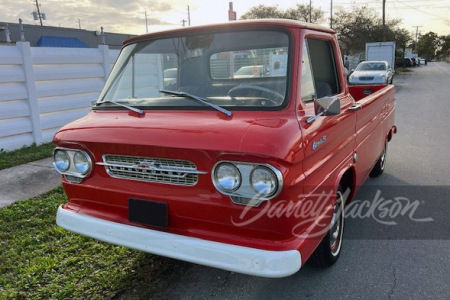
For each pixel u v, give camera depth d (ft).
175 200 8.45
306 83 9.70
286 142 7.61
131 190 9.03
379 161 18.35
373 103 14.88
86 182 9.73
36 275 10.85
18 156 22.09
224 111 8.98
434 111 41.78
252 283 10.66
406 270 11.10
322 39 10.84
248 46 9.90
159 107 9.89
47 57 24.47
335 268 11.31
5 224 13.89
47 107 25.02
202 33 10.66
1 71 21.99
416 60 200.64
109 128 9.25
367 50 101.81
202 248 8.11
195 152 7.93
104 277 10.76
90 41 99.30
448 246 12.40
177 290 10.37
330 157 9.77
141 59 11.36
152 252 8.70
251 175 7.54
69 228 10.00
